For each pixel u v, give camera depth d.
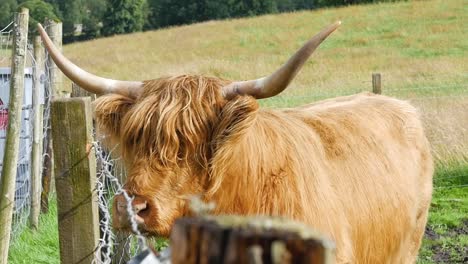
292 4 128.75
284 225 1.64
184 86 4.91
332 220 5.30
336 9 66.38
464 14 56.00
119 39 67.69
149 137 4.73
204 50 52.81
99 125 5.27
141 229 4.61
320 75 33.44
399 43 46.62
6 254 7.95
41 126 11.15
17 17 7.93
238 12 115.56
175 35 64.50
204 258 1.65
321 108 6.54
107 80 5.41
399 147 6.81
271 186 5.02
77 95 8.41
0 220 7.89
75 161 4.46
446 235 11.24
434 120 15.16
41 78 11.50
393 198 6.28
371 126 6.55
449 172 14.17
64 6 111.44
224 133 4.73
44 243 9.80
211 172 4.75
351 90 27.62
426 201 7.34
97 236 4.53
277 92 5.00
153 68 43.47
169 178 4.67
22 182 11.18
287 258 1.59
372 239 5.99
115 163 6.12
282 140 5.25
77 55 57.12
